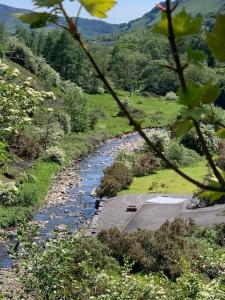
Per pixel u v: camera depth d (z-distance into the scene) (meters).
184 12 1.43
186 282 12.91
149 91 112.12
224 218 29.06
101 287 13.55
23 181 39.31
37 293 11.61
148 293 13.16
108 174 41.72
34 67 88.25
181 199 35.16
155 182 40.19
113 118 82.31
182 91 1.47
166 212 32.38
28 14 1.34
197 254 21.59
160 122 78.38
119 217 32.41
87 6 1.33
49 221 32.75
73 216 34.19
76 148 57.28
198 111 1.47
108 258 22.17
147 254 22.62
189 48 1.45
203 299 12.03
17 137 46.38
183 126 1.55
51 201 37.94
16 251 11.82
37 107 19.81
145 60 111.50
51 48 125.81
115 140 68.38
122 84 116.81
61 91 90.38
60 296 12.11
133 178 43.91
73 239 12.06
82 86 109.00
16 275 11.70
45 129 53.12
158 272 21.41
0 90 17.73
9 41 88.88
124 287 13.10
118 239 23.75
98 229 30.38
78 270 13.91
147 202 35.03
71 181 44.44
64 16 1.36
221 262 17.88
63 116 63.97
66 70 114.44
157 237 23.66
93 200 38.44
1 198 32.81
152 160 46.62
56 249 11.49
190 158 48.59
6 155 15.53
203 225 27.94
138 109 87.44
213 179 1.84
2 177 38.09
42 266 11.31
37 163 46.22
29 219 32.66
